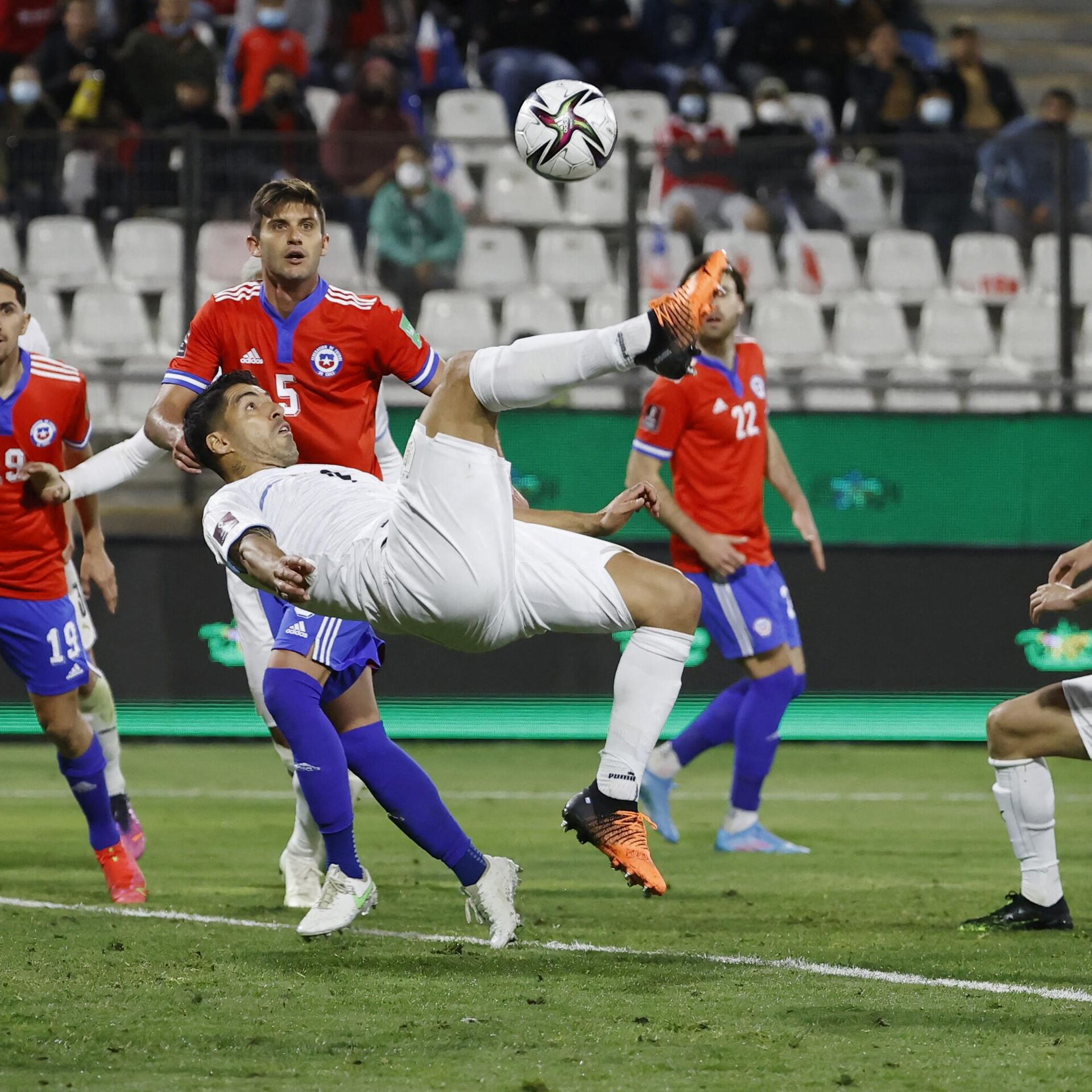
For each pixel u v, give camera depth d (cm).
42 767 3588
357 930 1812
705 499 2581
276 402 1808
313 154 3988
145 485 3931
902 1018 1369
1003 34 6694
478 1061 1219
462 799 3150
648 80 5497
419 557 1427
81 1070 1187
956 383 4016
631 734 1484
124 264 4016
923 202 4184
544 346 1373
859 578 3984
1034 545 4003
